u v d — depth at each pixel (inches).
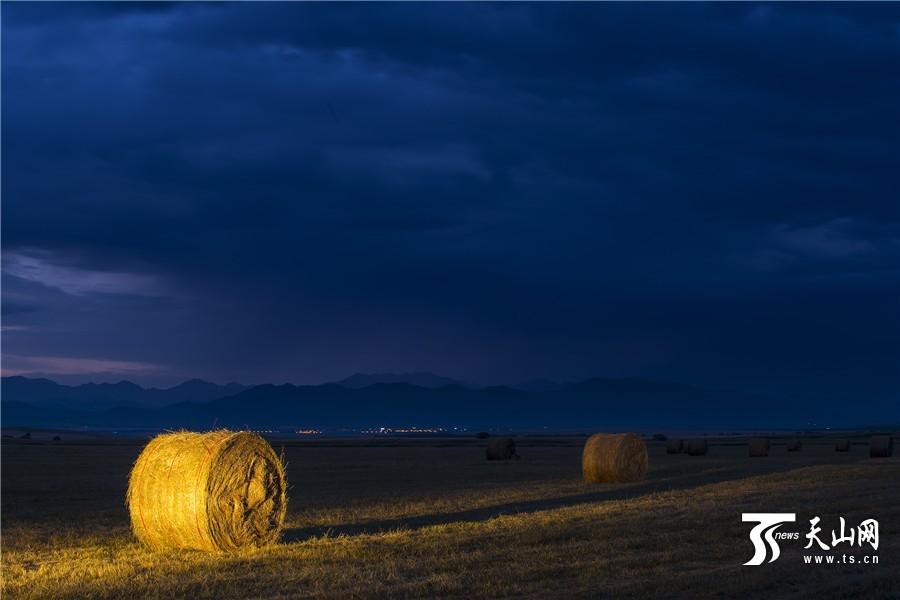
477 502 989.8
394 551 624.1
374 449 3051.2
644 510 822.5
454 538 668.7
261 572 564.7
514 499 1029.8
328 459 2223.2
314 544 680.4
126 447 3213.6
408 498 1056.8
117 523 848.3
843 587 498.3
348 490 1203.9
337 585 514.3
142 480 681.0
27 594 508.4
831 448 2918.3
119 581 540.4
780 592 494.9
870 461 1798.7
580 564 558.9
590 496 1071.6
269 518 698.2
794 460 1993.1
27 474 1606.8
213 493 668.1
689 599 478.0
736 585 502.3
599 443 1358.3
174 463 676.1
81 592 511.5
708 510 805.2
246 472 688.4
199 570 577.3
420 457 2342.5
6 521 866.1
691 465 1775.3
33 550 675.4
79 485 1341.0
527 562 571.5
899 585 503.8
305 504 990.4
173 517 667.4
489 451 2153.1
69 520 874.8
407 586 506.6
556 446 3380.9
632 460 1352.1
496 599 478.9
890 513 776.9
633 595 484.4
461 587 501.0
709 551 606.2
